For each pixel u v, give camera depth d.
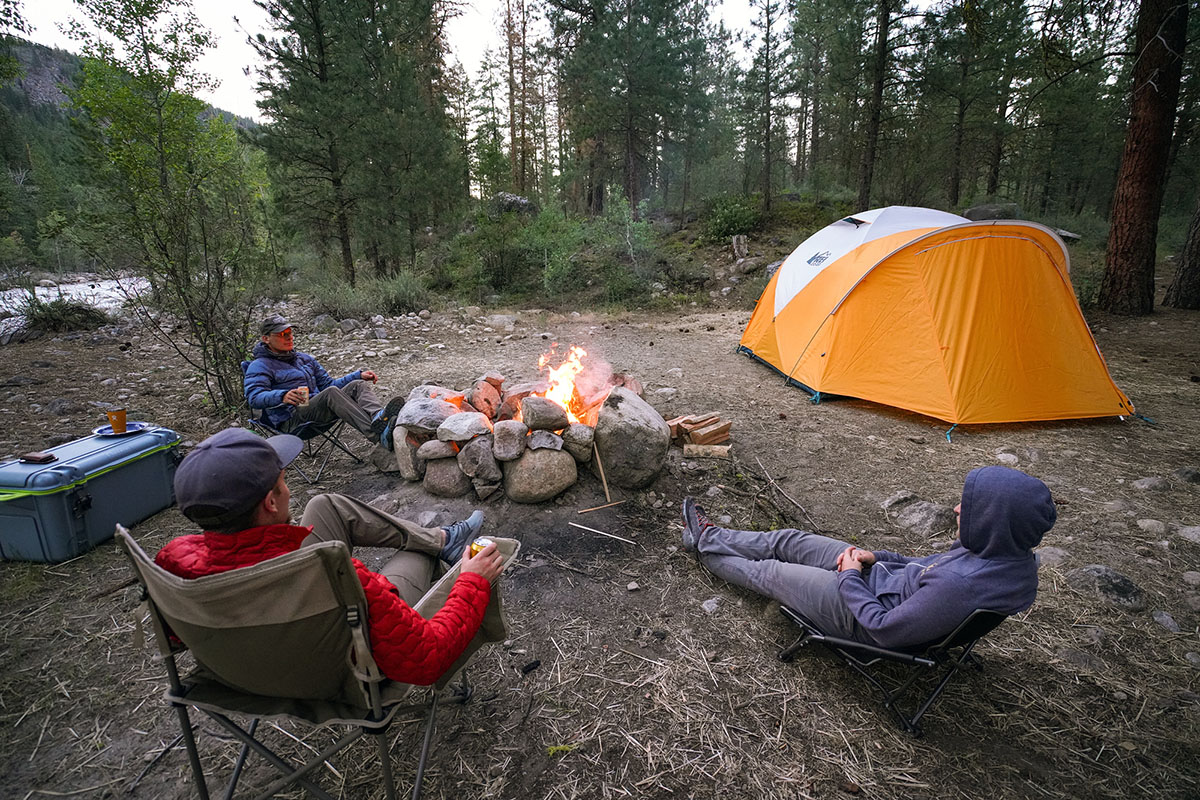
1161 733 2.09
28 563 3.03
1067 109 18.23
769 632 2.61
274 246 12.20
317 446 4.62
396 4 13.38
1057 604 2.78
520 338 9.02
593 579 2.96
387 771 1.56
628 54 17.22
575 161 21.11
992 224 5.27
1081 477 4.13
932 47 13.15
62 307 9.05
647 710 2.18
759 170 21.52
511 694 2.25
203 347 5.20
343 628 1.36
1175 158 21.31
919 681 2.33
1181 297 9.62
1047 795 1.86
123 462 3.31
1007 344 5.21
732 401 5.87
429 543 2.20
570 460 3.62
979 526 1.90
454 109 23.67
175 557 1.43
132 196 5.06
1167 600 2.80
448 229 16.70
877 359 5.64
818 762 1.97
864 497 3.90
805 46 20.22
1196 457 4.45
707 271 14.10
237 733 1.56
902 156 16.92
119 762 1.97
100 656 2.45
